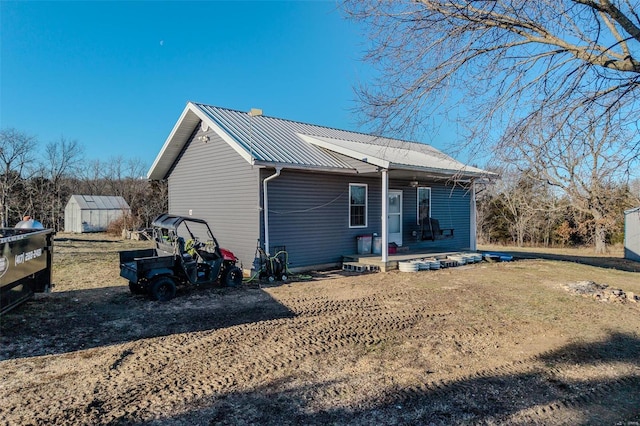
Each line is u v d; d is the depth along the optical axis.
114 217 31.11
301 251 10.95
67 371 4.27
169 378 4.11
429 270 11.45
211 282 9.05
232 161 10.94
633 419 3.34
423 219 14.34
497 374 4.26
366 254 12.37
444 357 4.75
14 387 3.88
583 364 4.55
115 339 5.30
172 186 13.64
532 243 26.22
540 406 3.56
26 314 6.37
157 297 7.38
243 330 5.73
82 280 9.45
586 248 23.56
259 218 10.02
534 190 23.41
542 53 4.81
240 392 3.80
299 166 9.95
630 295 7.93
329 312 6.78
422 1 4.69
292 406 3.53
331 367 4.42
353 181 12.27
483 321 6.29
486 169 6.36
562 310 6.99
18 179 31.08
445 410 3.47
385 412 3.43
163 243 8.24
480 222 28.64
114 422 3.24
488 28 4.62
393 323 6.15
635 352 4.95
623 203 20.27
